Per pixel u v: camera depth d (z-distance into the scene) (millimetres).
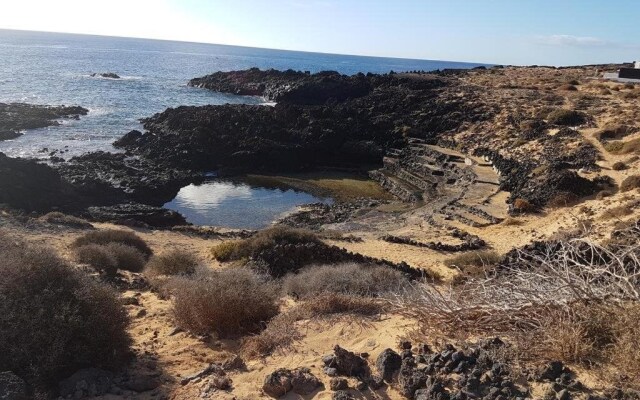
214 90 86875
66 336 5191
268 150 42500
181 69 136750
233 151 42375
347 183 39812
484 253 18375
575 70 74812
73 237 19188
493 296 5438
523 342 4453
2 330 4980
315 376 4805
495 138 41844
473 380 3979
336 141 46375
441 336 5207
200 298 7371
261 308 7629
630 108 40344
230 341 6938
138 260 15180
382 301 7348
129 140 44031
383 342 5508
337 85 68875
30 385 4801
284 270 15047
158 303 9469
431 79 69000
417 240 23844
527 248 15812
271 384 4656
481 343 4621
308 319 6836
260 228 27984
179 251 16359
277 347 5961
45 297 5352
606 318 4473
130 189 31828
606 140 34594
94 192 29719
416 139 46375
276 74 88062
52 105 60969
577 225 21781
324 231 25500
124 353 5973
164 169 37750
